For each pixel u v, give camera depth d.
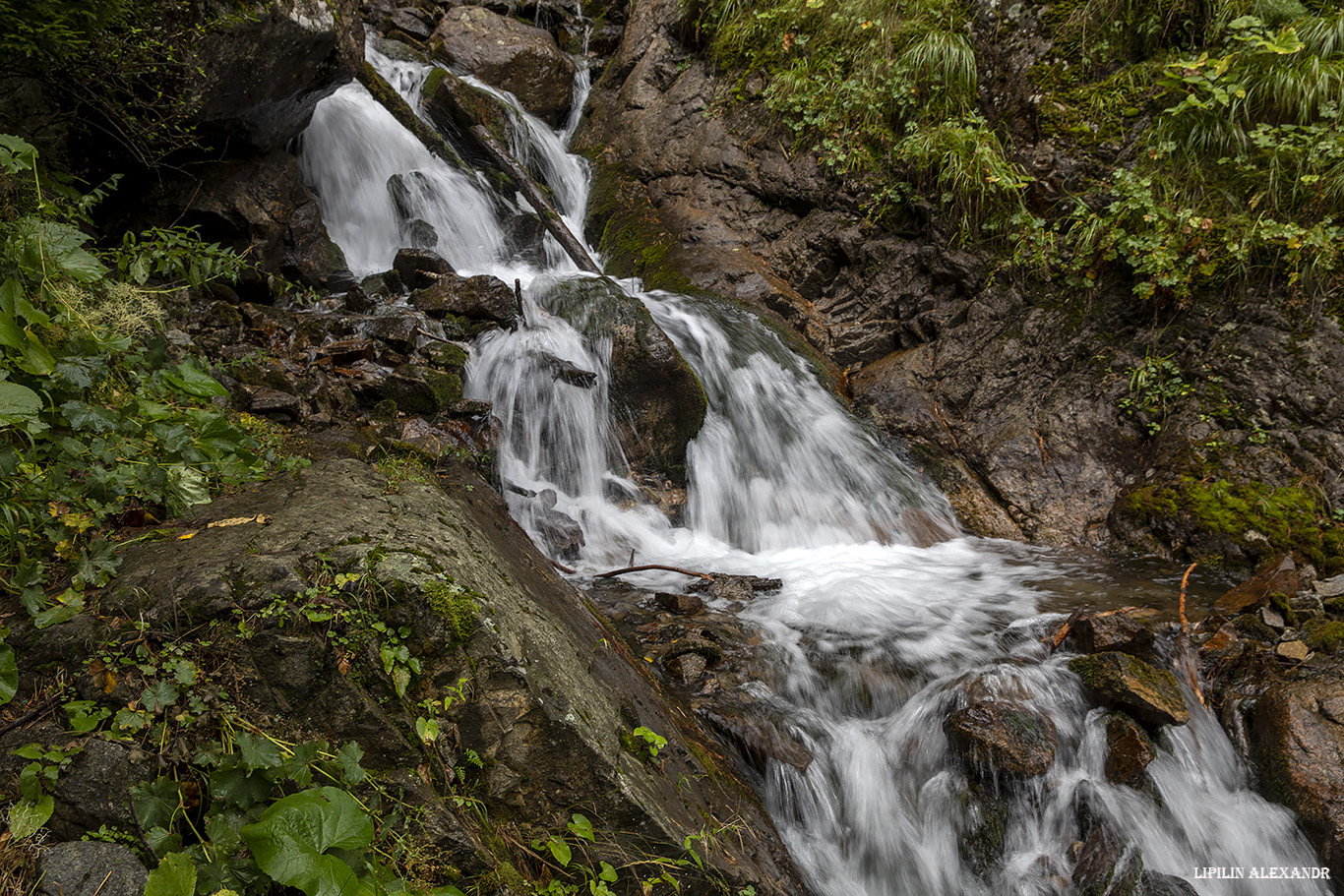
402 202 7.76
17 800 1.94
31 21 4.08
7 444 2.43
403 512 2.81
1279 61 6.27
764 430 6.46
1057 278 6.80
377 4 9.62
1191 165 6.46
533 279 6.62
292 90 6.02
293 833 1.87
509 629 2.47
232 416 3.89
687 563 5.39
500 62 9.48
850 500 6.27
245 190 6.25
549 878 2.37
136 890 1.83
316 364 4.93
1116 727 3.62
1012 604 4.84
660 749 2.88
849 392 7.08
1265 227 5.91
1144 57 7.02
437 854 2.17
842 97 7.97
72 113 4.97
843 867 3.32
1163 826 3.47
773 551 5.89
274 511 2.71
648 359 5.85
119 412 2.89
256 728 2.16
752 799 3.25
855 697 3.94
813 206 8.01
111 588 2.27
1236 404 5.89
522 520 5.09
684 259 7.92
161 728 2.07
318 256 6.73
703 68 9.09
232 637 2.19
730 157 8.39
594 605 3.98
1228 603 4.80
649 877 2.46
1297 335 5.83
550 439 5.68
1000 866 3.34
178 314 4.91
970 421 6.63
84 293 3.30
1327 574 5.08
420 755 2.25
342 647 2.26
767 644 4.23
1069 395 6.44
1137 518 5.72
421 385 4.92
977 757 3.47
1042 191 6.98
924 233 7.50
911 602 4.84
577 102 10.28
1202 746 3.79
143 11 4.61
